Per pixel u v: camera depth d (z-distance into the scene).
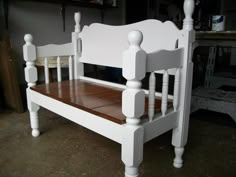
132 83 0.74
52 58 1.92
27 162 1.15
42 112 1.87
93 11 2.95
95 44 1.43
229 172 1.07
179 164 1.12
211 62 1.92
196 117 1.81
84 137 1.44
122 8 3.37
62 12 2.54
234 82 1.83
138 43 0.71
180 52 0.97
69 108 1.07
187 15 0.98
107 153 1.26
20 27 2.22
